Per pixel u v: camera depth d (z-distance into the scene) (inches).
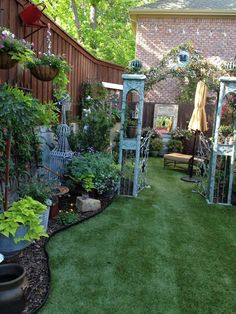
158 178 241.8
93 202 152.6
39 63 125.3
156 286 90.6
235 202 178.1
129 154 198.2
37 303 78.9
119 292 86.4
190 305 82.5
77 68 231.9
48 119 130.4
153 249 115.1
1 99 86.4
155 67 198.4
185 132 335.0
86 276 93.5
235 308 82.3
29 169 138.9
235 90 171.6
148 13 362.6
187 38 364.5
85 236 123.0
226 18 352.5
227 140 177.9
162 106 358.6
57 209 139.3
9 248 93.4
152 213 156.1
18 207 95.7
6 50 96.0
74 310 77.5
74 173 162.4
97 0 436.5
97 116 199.0
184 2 385.4
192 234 131.7
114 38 537.6
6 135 104.3
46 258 102.5
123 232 129.3
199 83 217.2
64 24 457.7
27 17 125.0
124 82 177.5
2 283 69.2
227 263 107.1
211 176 177.9
